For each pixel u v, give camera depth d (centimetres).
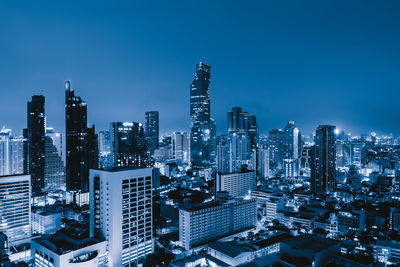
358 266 17250
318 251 17400
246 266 18675
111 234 19350
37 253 18975
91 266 17575
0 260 18238
